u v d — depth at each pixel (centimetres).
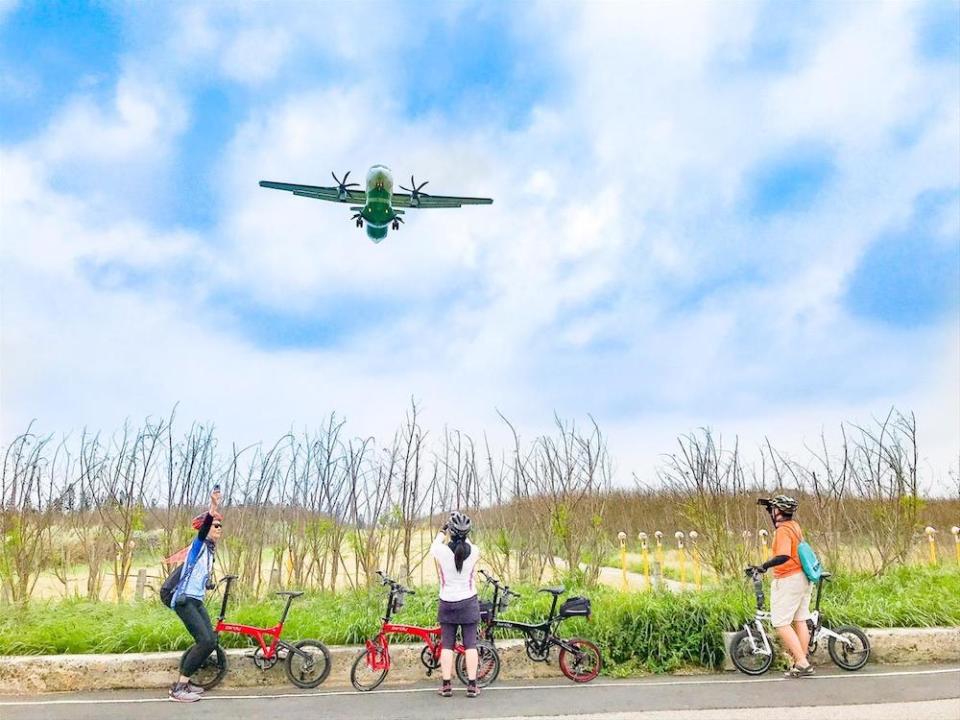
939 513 1534
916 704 591
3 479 1021
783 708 590
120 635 743
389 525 1123
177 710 613
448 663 650
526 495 1212
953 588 938
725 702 613
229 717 589
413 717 585
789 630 691
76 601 996
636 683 691
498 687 683
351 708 613
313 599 999
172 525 1086
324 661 697
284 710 609
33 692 680
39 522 1041
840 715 567
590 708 603
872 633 749
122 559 1061
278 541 1118
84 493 1119
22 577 995
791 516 712
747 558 1105
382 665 688
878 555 1221
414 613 850
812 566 688
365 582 1095
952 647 748
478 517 1210
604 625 767
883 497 1216
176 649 733
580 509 1171
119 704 634
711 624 753
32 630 762
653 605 791
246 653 698
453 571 659
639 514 1612
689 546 1351
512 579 1132
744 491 1193
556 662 726
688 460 1167
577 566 1130
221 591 1017
